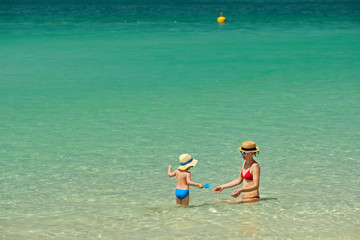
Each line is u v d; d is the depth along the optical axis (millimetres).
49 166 12961
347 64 31484
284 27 60344
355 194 10500
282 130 16297
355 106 19781
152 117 18359
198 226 8758
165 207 9852
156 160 13414
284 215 9203
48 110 19672
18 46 41438
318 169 12445
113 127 17000
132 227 8812
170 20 73062
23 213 9703
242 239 8172
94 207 9992
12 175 12234
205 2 139500
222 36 49625
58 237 8430
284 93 22656
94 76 27781
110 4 128375
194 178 11961
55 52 37844
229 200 10062
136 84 25359
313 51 37938
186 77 27297
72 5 122250
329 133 15883
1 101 21375
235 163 13102
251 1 147750
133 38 48000
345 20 72312
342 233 8375
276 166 12734
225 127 16781
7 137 15812
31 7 110750
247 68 30250
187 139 15406
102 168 12773
